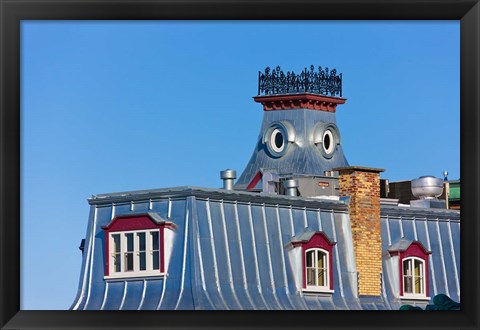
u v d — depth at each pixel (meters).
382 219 68.31
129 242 58.78
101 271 59.47
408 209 69.81
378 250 65.88
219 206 58.78
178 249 57.25
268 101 131.75
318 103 131.12
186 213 57.66
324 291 62.09
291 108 130.75
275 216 61.19
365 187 65.69
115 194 60.38
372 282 65.12
